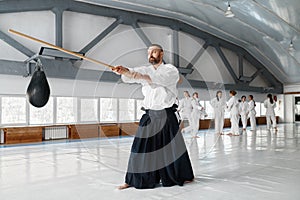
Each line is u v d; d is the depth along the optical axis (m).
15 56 9.38
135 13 11.72
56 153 6.30
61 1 10.03
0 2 8.93
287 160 4.97
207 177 3.73
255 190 3.12
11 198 2.97
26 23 9.70
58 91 10.01
